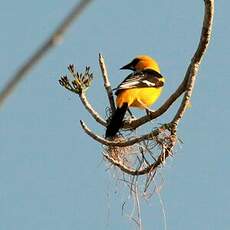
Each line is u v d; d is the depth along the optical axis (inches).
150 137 414.9
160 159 414.6
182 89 383.9
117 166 427.5
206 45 352.5
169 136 411.2
